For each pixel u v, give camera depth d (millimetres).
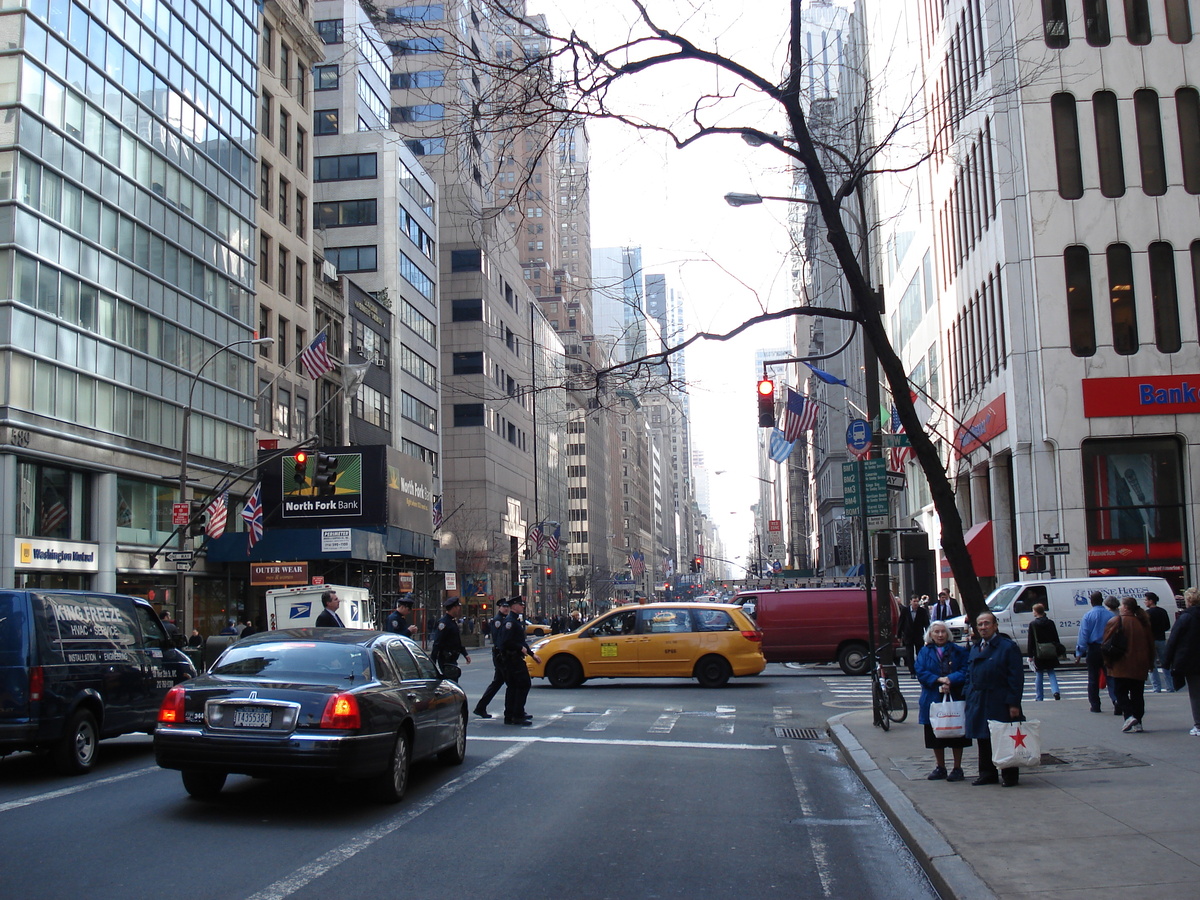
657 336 13203
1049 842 7707
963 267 39000
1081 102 32438
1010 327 32688
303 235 53031
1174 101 32219
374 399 62156
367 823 9281
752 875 7629
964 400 39062
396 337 66625
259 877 7367
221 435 42062
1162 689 20547
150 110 36938
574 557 124812
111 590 34000
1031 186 32469
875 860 8078
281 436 48875
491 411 84250
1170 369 31484
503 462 88312
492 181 12820
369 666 10414
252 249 45594
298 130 53125
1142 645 14031
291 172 51469
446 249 83625
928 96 41375
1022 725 10000
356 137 68062
